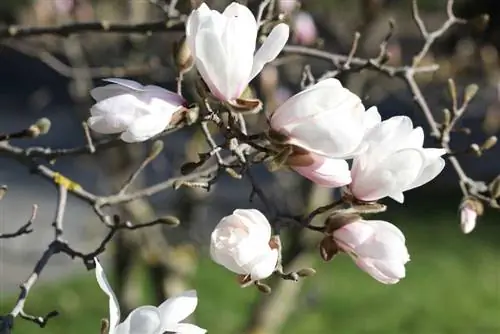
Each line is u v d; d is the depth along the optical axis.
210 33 2.85
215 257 2.84
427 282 16.61
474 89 4.90
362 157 3.03
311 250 7.54
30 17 9.99
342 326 14.39
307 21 7.70
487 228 19.73
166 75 7.73
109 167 8.23
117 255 8.34
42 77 32.12
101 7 9.87
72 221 18.12
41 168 4.78
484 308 15.57
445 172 21.55
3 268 16.22
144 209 8.22
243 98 2.99
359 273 16.81
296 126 2.81
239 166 3.90
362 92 8.20
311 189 7.59
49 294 15.14
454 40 9.77
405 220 20.14
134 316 2.86
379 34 9.90
